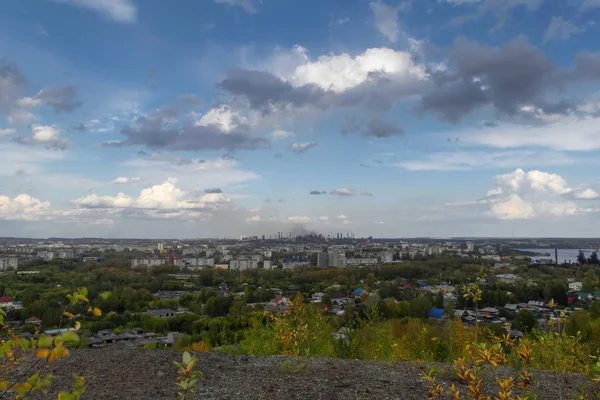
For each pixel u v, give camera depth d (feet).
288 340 19.61
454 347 20.12
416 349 22.02
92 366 16.08
